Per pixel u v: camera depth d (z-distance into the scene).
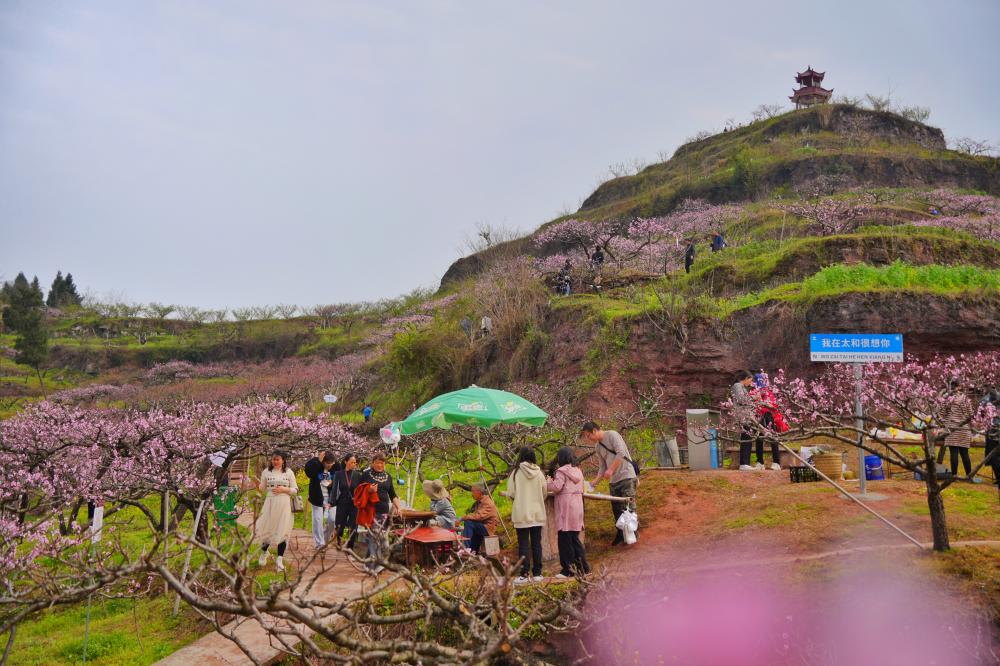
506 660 6.85
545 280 33.53
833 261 28.22
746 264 29.59
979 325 19.70
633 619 7.52
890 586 7.54
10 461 12.45
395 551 10.27
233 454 12.91
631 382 22.08
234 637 6.15
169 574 5.27
